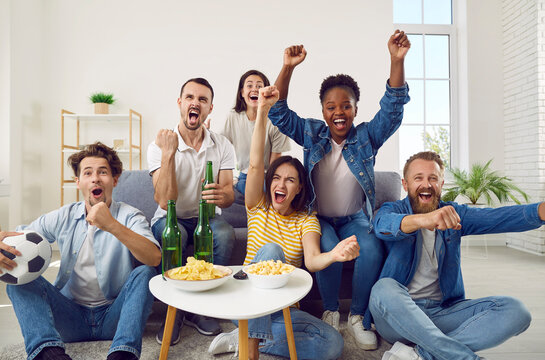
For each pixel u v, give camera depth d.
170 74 4.30
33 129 4.06
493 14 4.50
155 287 1.13
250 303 1.00
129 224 1.44
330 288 1.62
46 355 1.16
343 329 1.74
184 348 1.51
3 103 3.69
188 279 1.07
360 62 4.40
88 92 4.24
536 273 2.96
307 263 1.39
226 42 4.33
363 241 1.59
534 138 3.98
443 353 1.20
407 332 1.25
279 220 1.56
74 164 1.45
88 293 1.46
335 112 1.66
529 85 4.05
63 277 1.45
